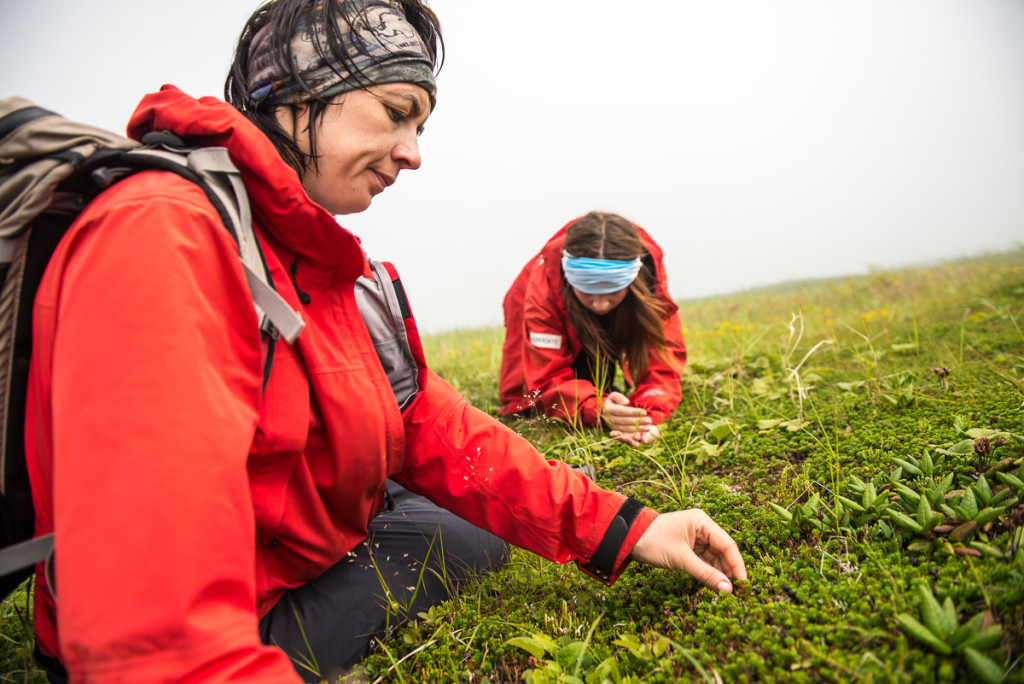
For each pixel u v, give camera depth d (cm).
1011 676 113
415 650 163
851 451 235
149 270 94
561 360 371
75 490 84
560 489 164
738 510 213
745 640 141
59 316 95
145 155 108
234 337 107
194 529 87
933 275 913
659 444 295
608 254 335
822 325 596
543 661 151
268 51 136
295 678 94
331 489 145
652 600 170
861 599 143
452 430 170
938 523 164
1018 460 189
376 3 141
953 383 294
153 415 88
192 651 84
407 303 170
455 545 193
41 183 101
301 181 144
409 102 142
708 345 555
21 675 161
